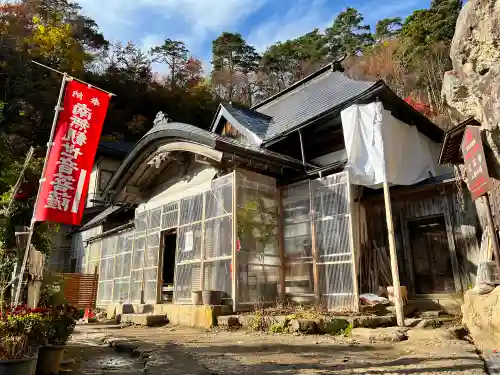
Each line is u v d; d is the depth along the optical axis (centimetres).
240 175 1066
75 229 2403
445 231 1058
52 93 3009
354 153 1049
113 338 838
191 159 1308
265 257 1052
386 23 4809
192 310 1021
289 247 1088
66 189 636
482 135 775
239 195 1049
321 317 820
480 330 645
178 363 536
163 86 4362
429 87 3042
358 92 1212
